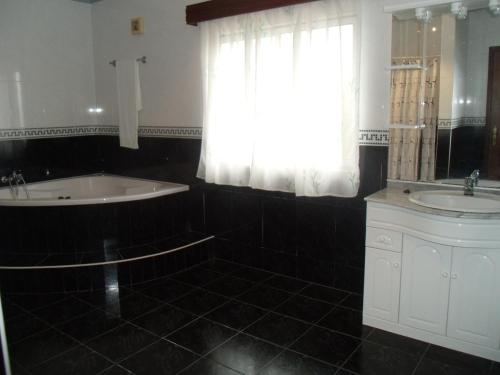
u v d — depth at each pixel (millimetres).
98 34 4234
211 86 3268
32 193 3854
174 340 2414
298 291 3047
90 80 4336
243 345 2357
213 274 3371
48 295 3000
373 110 2777
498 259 2066
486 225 2043
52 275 3002
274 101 2992
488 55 2439
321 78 2787
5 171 3771
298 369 2143
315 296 2965
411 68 2641
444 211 2131
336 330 2506
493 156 2494
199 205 3768
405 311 2389
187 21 3330
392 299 2424
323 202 3049
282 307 2805
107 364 2189
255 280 3250
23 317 2686
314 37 2775
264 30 2969
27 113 3875
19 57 3777
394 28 2652
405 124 2699
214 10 3133
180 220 3729
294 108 2875
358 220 2912
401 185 2756
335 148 2826
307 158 2855
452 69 2537
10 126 3770
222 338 2432
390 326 2461
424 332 2346
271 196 3309
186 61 3646
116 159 4363
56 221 3166
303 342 2383
